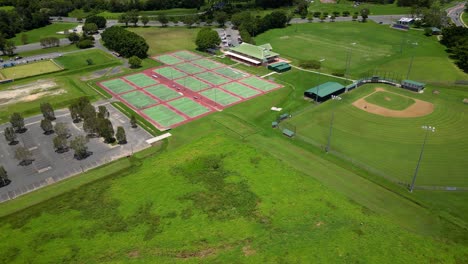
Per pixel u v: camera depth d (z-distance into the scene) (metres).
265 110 124.25
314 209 77.75
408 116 118.69
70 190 85.69
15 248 68.94
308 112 122.06
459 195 82.88
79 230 73.25
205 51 187.25
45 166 95.50
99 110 116.25
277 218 75.38
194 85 146.38
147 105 129.62
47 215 77.62
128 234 71.81
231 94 137.62
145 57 179.38
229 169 91.94
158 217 76.31
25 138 108.88
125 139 106.19
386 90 138.25
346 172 91.19
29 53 184.50
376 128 111.62
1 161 97.56
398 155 98.06
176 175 90.06
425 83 144.25
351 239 69.75
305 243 68.88
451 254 66.94
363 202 80.62
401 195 83.06
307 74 154.25
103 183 87.88
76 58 177.38
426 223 74.81
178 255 66.69
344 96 133.25
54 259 66.19
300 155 98.50
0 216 77.81
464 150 99.94
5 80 148.12
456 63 162.75
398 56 173.75
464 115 118.75
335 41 197.75
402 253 66.81
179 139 107.62
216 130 112.38
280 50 185.38
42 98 134.62
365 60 169.38
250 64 167.50
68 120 119.31
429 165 93.62
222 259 65.56
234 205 79.31
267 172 90.56
